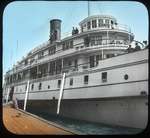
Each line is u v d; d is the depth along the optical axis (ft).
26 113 66.54
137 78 62.44
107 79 69.36
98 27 80.53
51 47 93.56
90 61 80.53
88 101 75.77
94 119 74.38
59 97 84.17
